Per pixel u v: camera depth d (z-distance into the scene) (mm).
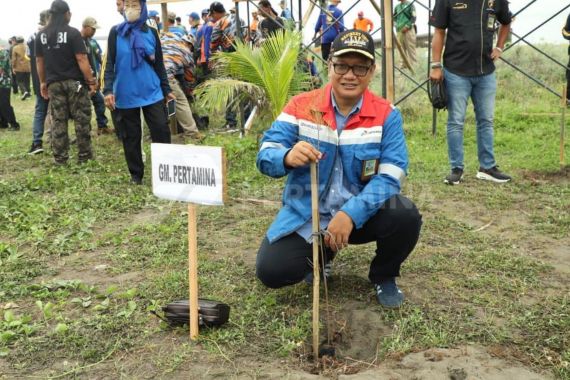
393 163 3176
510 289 3682
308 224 3277
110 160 8078
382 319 3340
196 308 3086
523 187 5992
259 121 7254
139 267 4203
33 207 5676
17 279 4051
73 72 7484
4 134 11352
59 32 7359
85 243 4711
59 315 3414
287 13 11039
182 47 9227
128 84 6246
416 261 4152
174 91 9039
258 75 6746
